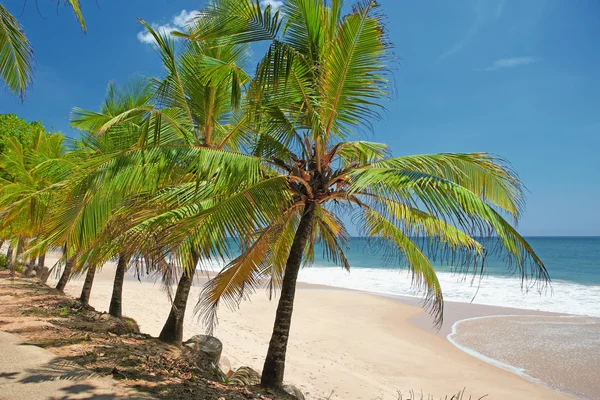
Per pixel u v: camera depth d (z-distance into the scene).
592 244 75.44
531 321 14.74
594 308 16.94
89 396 3.41
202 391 4.08
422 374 9.58
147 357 5.07
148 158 4.47
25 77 4.45
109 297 15.98
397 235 6.17
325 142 5.53
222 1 5.21
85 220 4.42
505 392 8.57
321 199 5.52
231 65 5.59
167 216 4.52
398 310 16.92
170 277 5.16
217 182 4.52
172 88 6.70
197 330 11.69
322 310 16.70
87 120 7.79
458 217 3.61
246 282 6.21
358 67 5.32
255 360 9.45
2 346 4.62
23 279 13.36
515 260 3.64
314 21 5.45
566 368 9.95
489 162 4.43
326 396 7.68
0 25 4.16
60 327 6.17
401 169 4.18
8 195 10.26
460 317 15.60
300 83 5.39
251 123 6.11
